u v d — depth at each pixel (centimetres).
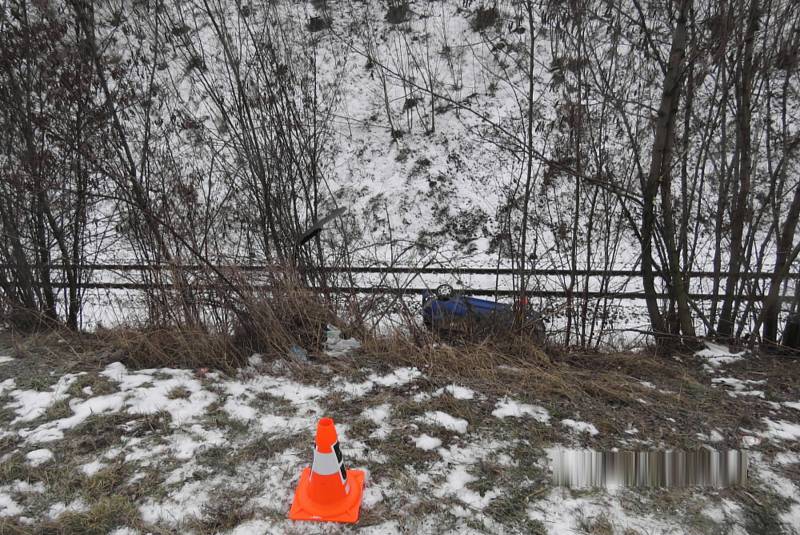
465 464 319
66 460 319
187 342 464
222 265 506
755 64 505
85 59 505
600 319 570
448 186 1269
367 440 342
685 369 474
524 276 548
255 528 267
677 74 467
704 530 272
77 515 273
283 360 453
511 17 1359
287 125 559
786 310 534
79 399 388
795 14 490
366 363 453
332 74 1400
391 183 1294
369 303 523
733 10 465
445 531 266
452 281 866
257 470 312
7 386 408
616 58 522
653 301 534
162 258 514
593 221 650
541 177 970
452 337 503
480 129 1327
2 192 510
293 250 547
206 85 558
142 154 535
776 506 292
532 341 497
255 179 553
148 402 383
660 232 532
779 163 522
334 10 1561
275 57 559
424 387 412
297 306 490
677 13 492
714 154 555
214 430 352
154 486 297
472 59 1455
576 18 496
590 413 379
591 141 532
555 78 530
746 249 578
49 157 509
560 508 284
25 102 493
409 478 305
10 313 547
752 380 452
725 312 553
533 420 368
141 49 565
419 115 1390
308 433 349
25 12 487
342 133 1378
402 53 1509
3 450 329
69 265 543
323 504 277
